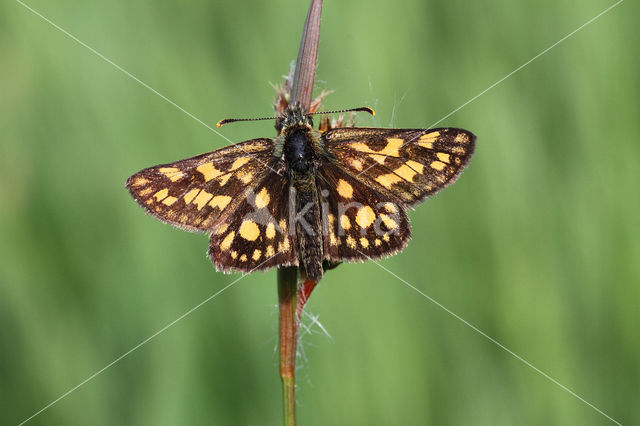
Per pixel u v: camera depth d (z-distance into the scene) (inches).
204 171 7.9
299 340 7.9
